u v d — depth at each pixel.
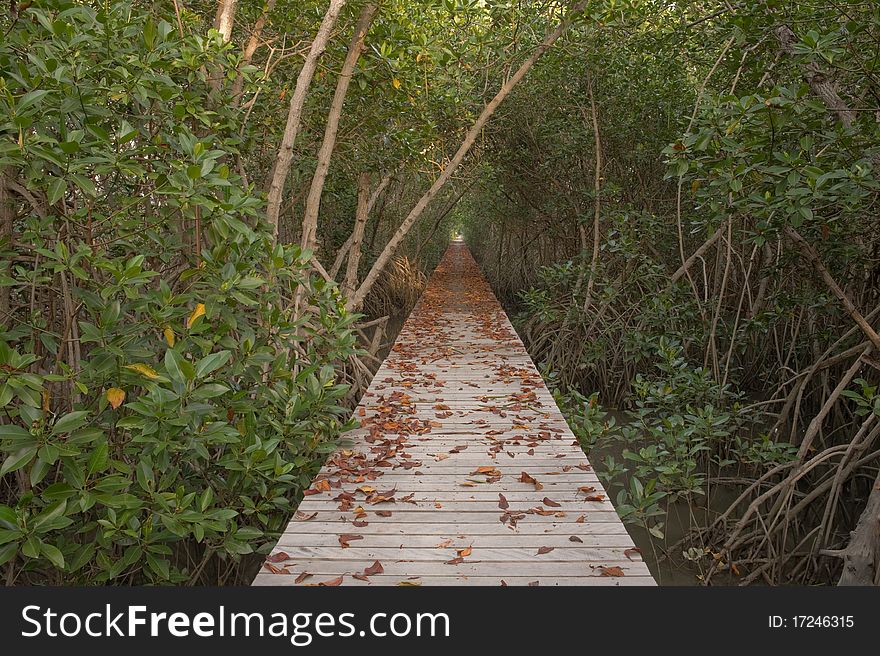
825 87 4.09
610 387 9.06
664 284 8.41
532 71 9.29
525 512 3.22
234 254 3.58
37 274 3.11
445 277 17.55
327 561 2.75
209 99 4.17
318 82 6.73
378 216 12.91
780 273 6.88
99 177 3.65
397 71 5.79
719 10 5.43
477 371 6.68
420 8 6.35
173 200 3.09
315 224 5.89
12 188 3.33
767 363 7.82
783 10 4.16
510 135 11.39
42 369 3.84
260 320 4.31
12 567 3.14
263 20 5.19
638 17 6.94
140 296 3.04
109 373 2.86
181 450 3.02
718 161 3.84
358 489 3.52
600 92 9.38
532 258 16.70
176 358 2.86
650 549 5.05
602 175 10.07
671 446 4.78
